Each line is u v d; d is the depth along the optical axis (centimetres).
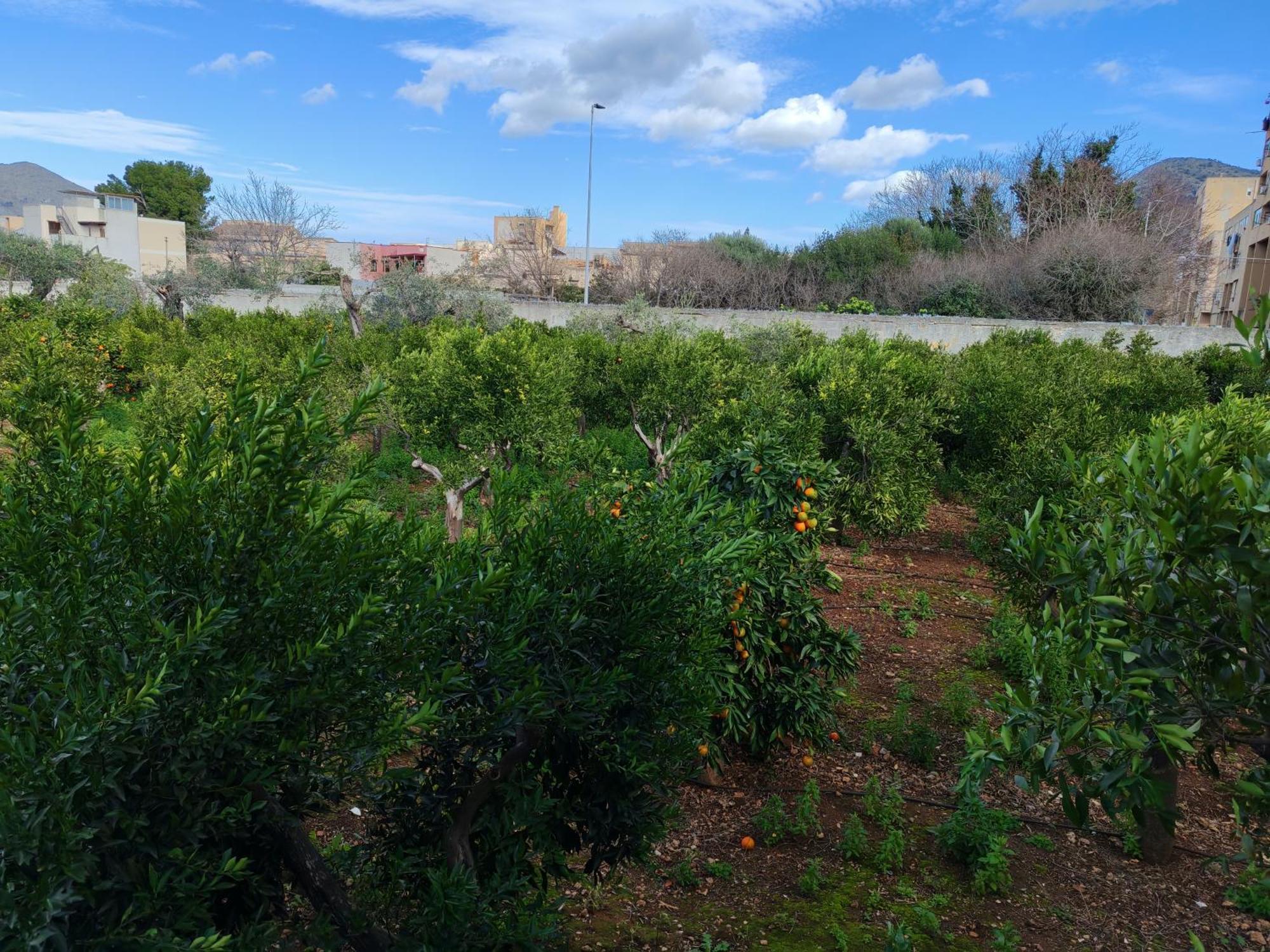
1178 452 189
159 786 179
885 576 948
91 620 184
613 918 390
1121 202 4134
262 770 188
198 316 2561
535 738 272
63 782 158
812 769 536
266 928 195
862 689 655
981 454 1310
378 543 215
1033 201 4256
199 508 200
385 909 249
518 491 306
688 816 482
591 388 1359
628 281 4025
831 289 3888
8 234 3098
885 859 438
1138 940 391
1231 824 495
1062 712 198
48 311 1909
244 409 216
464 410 881
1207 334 2647
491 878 252
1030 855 456
